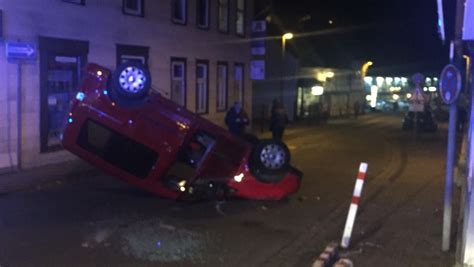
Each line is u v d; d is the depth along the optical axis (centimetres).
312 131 3020
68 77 1496
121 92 974
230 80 2464
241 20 2577
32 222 893
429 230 893
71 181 1272
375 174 1496
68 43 1469
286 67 3597
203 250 771
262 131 2773
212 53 2288
